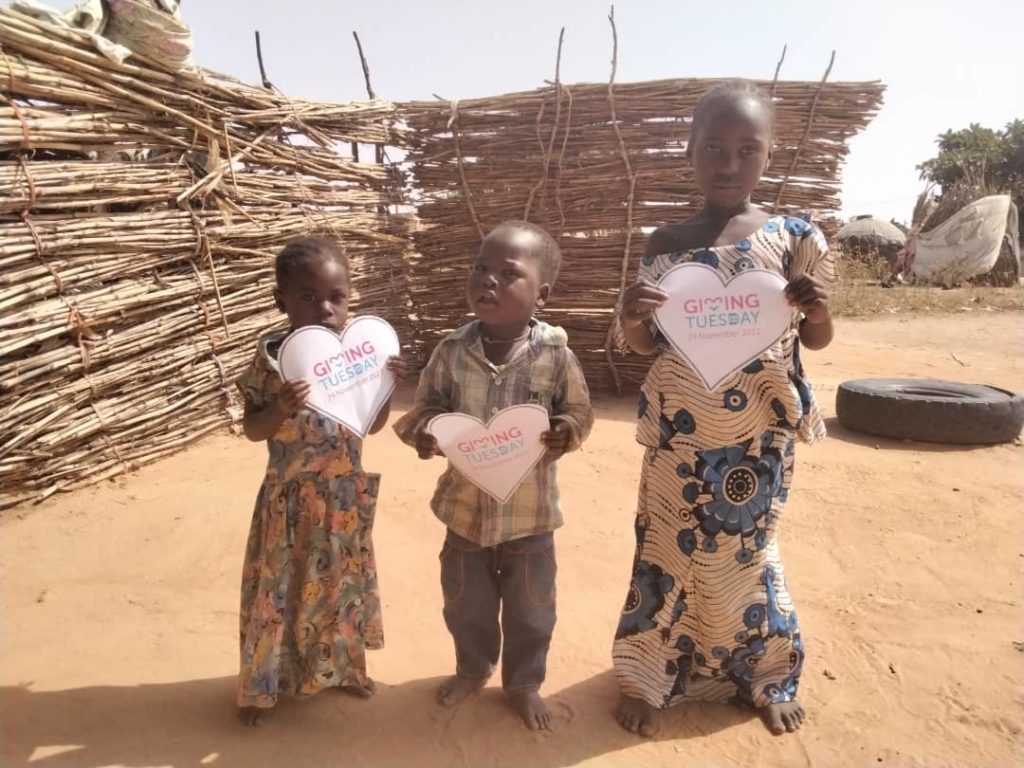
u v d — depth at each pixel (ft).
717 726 9.37
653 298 8.10
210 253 20.34
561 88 24.22
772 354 8.36
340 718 9.40
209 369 20.83
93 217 17.52
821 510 16.37
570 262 25.68
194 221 19.79
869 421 22.13
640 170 24.52
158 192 19.01
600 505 16.79
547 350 8.94
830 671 10.50
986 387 23.71
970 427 21.06
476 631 9.53
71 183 16.80
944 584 13.01
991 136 124.26
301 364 8.38
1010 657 10.77
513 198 25.95
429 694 9.95
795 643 9.38
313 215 24.13
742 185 8.22
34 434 16.46
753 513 8.78
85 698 9.69
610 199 24.99
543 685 10.21
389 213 27.94
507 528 8.91
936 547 14.47
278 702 9.67
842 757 8.79
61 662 10.55
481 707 9.63
